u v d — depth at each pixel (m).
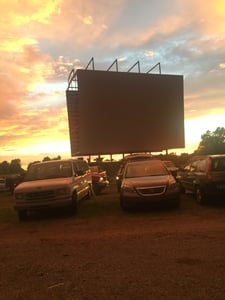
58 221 11.98
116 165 47.28
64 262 6.57
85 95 46.38
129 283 5.23
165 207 13.28
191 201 14.45
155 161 14.55
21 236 9.82
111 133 47.69
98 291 5.00
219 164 12.80
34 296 4.98
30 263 6.66
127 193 12.67
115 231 9.51
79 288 5.16
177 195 12.71
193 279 5.23
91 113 46.75
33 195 12.52
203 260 6.14
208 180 12.67
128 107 48.41
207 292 4.72
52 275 5.84
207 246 7.09
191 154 55.75
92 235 9.16
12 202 21.14
